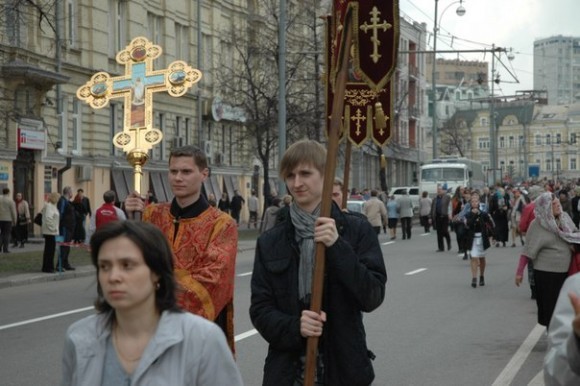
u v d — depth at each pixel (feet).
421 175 195.31
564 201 98.73
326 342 15.76
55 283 65.82
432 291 57.00
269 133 125.70
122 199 125.70
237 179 162.61
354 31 19.15
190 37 144.46
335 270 15.34
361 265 15.49
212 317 17.84
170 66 23.22
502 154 455.63
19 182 105.19
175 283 11.51
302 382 15.88
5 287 62.59
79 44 116.57
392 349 36.42
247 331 40.88
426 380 30.71
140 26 129.29
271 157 177.68
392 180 258.57
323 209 15.49
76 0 115.65
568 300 10.77
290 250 16.08
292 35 131.95
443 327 42.06
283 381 15.79
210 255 18.28
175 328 11.14
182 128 144.05
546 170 458.09
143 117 23.32
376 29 19.76
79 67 115.55
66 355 11.46
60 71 108.27
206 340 11.18
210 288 17.88
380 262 16.19
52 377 31.89
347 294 15.71
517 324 42.93
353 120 21.53
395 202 120.37
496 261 80.84
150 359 10.95
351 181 211.00
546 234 35.22
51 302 53.88
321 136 126.21
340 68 16.75
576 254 35.06
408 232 121.08
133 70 23.47
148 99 23.29
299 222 16.15
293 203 16.55
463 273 69.36
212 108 147.74
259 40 132.05
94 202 120.57
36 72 100.12
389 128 21.53
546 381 10.72
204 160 19.24
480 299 52.75
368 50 19.86
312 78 124.77
